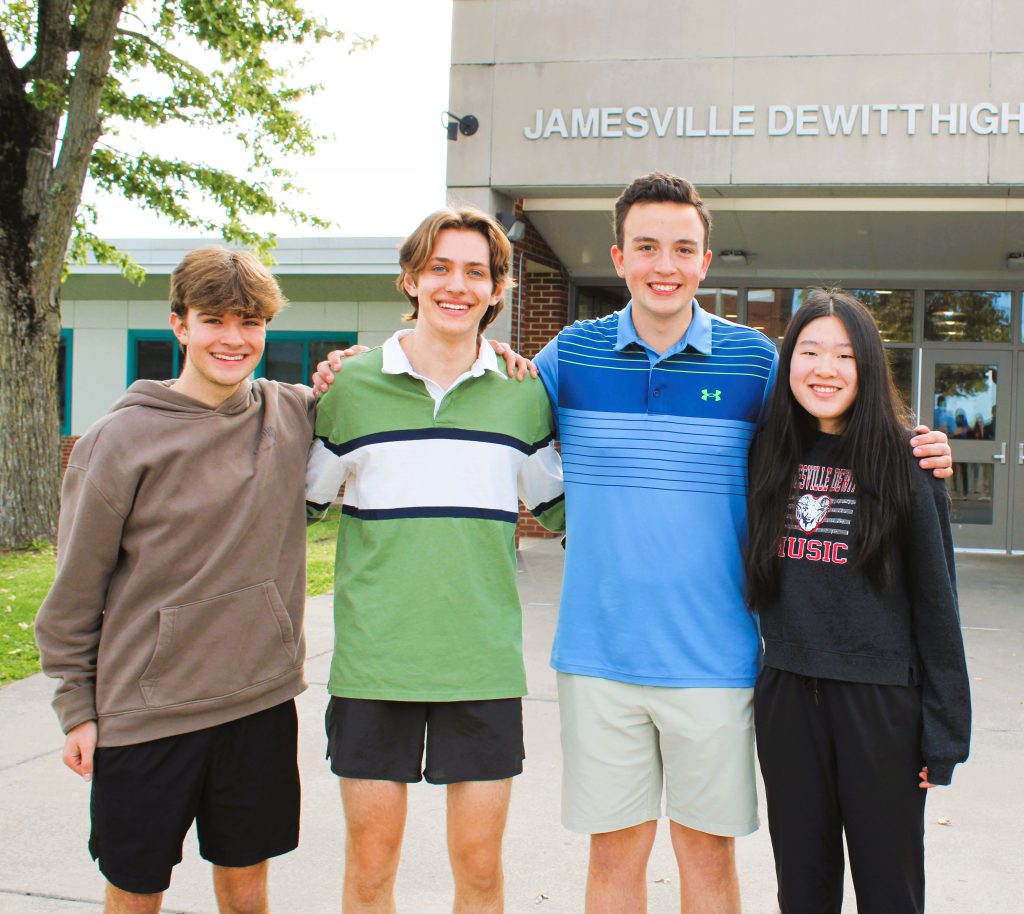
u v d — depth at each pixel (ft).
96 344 53.21
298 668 7.97
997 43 25.00
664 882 10.23
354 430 8.05
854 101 25.64
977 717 15.69
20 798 12.10
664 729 8.05
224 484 7.43
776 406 7.82
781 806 7.51
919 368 37.22
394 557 7.82
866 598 7.30
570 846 11.03
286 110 38.93
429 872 10.41
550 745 14.30
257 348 7.57
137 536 7.32
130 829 7.30
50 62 32.91
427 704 7.86
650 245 8.03
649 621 7.99
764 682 7.68
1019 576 30.73
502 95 27.20
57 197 32.71
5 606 23.20
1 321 32.68
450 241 7.93
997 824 11.59
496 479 8.01
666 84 26.43
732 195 28.12
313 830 11.42
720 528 8.10
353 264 46.93
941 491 7.30
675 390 8.22
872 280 37.32
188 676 7.34
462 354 8.13
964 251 34.04
